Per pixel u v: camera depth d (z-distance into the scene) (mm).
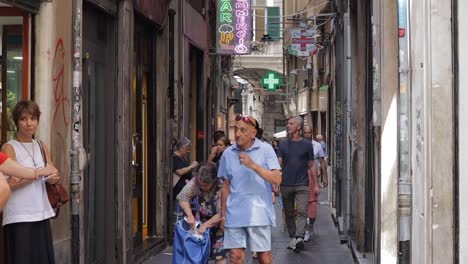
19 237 7859
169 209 15773
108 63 12594
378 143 10992
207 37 24125
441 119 7074
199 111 23219
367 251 13250
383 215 10445
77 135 9359
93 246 11758
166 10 16109
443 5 7055
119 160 12625
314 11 32500
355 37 15781
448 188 7074
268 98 64750
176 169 13672
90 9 11602
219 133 16156
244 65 52438
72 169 9266
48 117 9430
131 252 12820
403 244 7395
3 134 9430
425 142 7281
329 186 24906
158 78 15898
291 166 14281
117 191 12578
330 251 14406
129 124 12977
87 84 11500
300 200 14250
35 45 9438
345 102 16609
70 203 9781
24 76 9422
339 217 18312
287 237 16344
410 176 7457
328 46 28984
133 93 14180
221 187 9336
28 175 7711
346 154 15844
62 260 9727
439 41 7066
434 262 7105
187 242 9156
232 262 9055
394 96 10242
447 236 7078
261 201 8984
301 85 46188
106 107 12516
